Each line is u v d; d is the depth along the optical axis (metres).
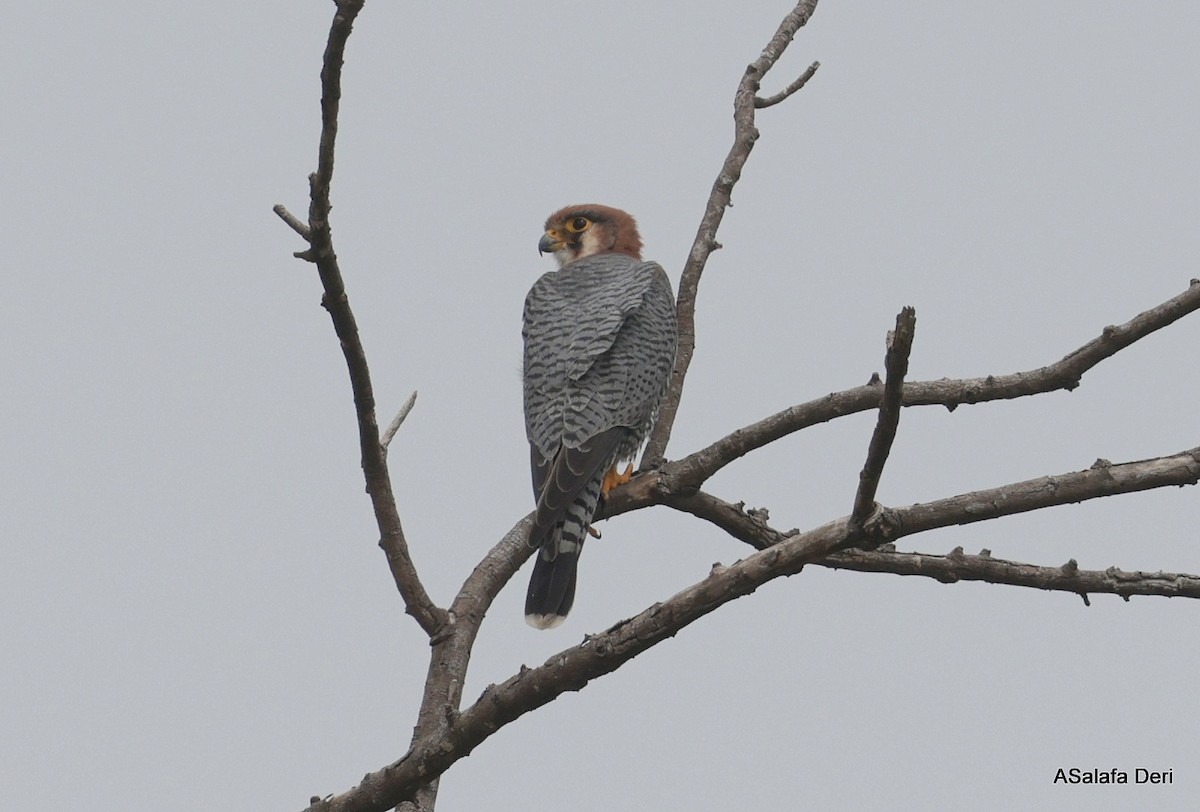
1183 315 10.09
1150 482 8.26
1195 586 9.22
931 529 8.10
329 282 8.00
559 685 7.62
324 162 7.59
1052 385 10.66
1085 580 9.38
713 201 13.11
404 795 8.01
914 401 11.12
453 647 9.62
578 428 11.23
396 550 9.29
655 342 11.99
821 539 7.41
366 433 8.79
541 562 10.48
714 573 7.43
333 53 7.21
